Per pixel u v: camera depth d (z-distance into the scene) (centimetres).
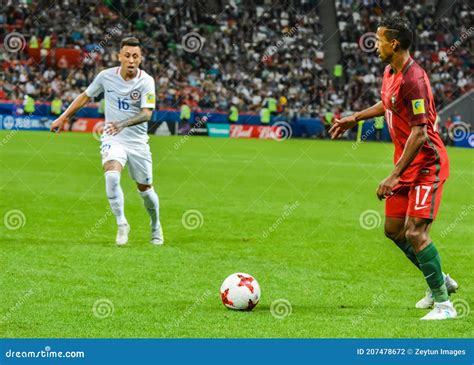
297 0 18462
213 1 18162
